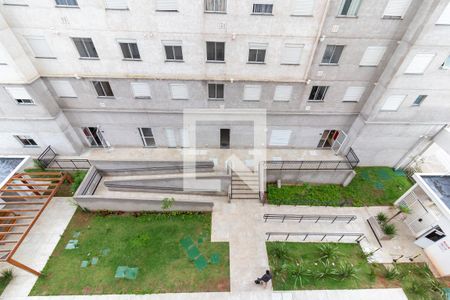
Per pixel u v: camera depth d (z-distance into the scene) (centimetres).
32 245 1271
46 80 1405
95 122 1647
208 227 1378
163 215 1433
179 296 1095
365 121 1522
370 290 1142
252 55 1343
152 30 1230
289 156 1770
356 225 1430
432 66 1240
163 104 1559
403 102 1409
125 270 1177
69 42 1263
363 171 1764
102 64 1358
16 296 1080
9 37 1180
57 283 1126
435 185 1301
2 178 1307
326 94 1516
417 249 1333
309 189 1630
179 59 1358
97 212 1440
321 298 1106
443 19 1073
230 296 1100
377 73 1395
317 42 1271
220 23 1209
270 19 1192
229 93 1513
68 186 1560
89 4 1134
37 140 1609
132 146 1814
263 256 1249
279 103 1566
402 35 1225
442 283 1204
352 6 1157
